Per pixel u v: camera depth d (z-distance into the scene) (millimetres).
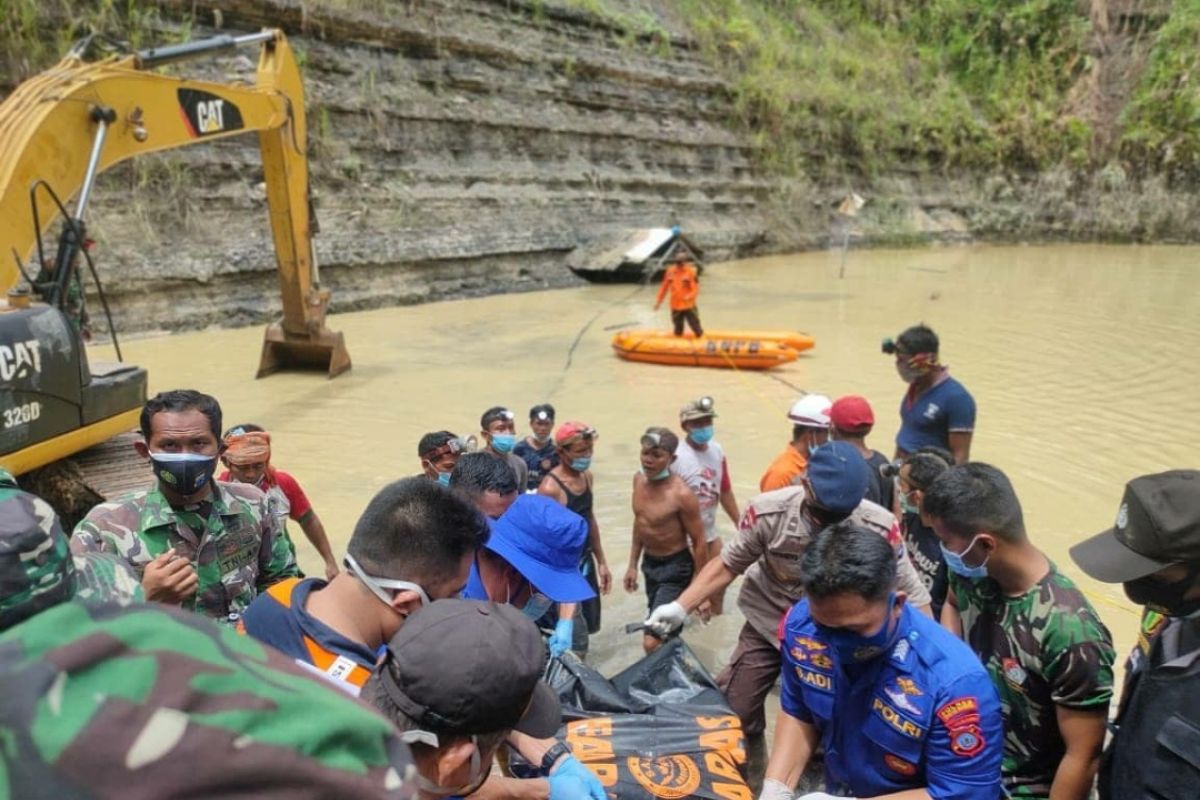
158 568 2932
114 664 785
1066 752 2797
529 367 13773
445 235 21156
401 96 21734
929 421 5730
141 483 5930
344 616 2303
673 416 10977
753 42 34531
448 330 16953
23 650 784
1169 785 2270
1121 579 2484
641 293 22562
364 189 20250
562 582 3244
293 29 19797
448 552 2338
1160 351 15367
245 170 17578
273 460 8953
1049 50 42000
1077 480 8742
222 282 16234
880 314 19469
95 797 716
